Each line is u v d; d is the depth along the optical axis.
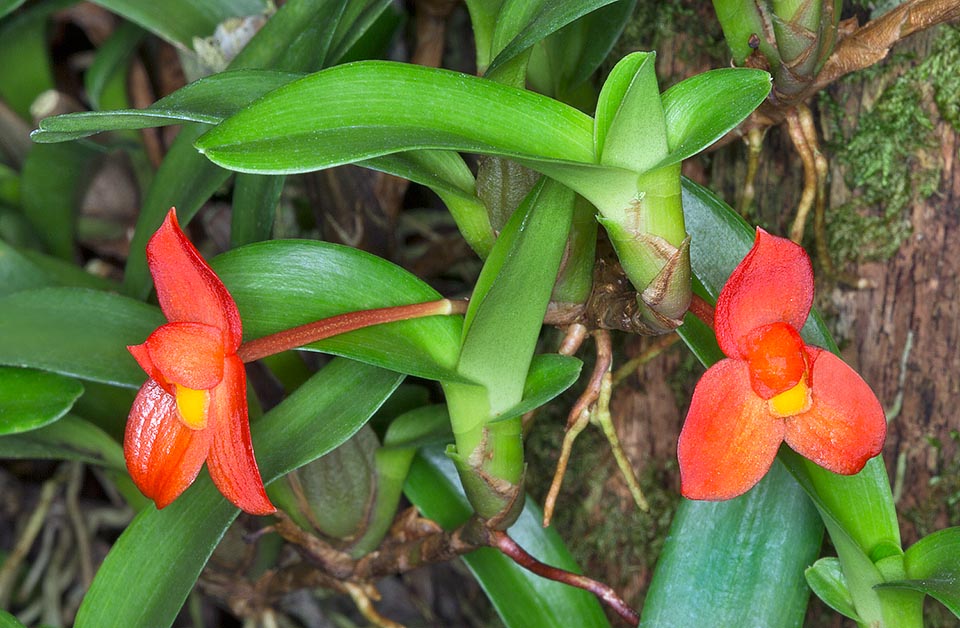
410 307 0.14
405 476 0.17
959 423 0.17
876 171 0.17
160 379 0.13
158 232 0.13
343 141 0.13
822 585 0.15
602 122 0.13
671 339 0.17
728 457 0.13
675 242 0.13
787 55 0.15
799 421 0.13
